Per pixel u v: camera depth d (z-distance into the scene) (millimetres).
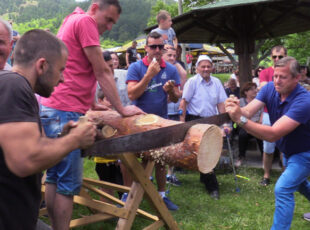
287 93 2869
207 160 2252
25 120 1289
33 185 1493
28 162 1278
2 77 1328
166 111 3779
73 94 2385
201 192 4531
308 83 5238
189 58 20797
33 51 1458
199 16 6922
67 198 2373
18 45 1484
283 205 2809
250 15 7191
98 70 2377
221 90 4809
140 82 3309
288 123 2688
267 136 2658
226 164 5418
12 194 1398
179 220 3654
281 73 2771
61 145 1359
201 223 3594
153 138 1979
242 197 4379
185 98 4758
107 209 2604
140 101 3607
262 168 5633
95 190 3275
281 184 2848
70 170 2324
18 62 1471
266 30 7270
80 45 2359
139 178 2664
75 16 2404
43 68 1477
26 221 1471
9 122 1258
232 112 2551
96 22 2445
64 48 1563
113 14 2473
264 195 4457
